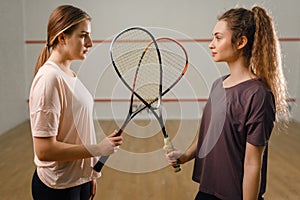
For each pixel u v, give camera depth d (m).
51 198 1.17
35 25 6.07
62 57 1.15
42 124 1.03
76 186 1.20
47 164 1.15
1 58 4.85
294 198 2.53
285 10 6.23
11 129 5.20
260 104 1.03
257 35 1.11
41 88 1.04
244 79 1.12
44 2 6.05
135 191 2.64
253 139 1.03
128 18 6.24
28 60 6.14
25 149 3.99
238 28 1.11
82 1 6.16
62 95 1.08
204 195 1.21
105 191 2.64
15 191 2.66
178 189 2.68
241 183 1.11
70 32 1.11
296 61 6.29
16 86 5.54
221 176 1.13
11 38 5.32
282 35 6.27
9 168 3.26
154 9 6.24
